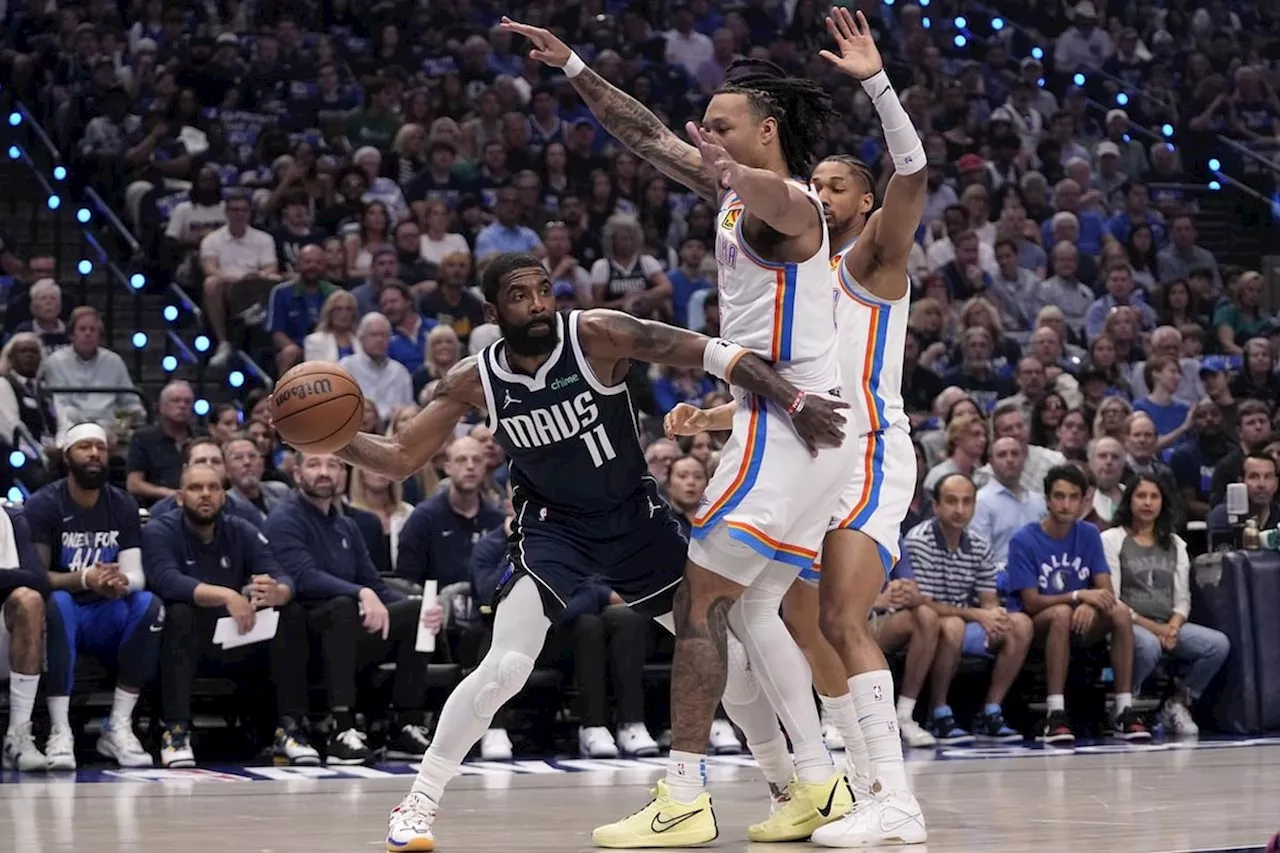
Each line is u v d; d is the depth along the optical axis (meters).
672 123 19.66
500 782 8.43
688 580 5.76
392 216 16.41
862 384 5.99
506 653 5.71
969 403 12.13
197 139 16.97
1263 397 16.27
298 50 18.30
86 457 9.68
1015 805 6.96
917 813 5.67
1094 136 22.06
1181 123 21.81
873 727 5.71
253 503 11.05
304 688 9.88
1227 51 23.03
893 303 6.02
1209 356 17.09
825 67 20.77
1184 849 5.41
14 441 11.95
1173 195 21.00
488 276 5.78
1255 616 11.48
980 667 11.30
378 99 17.75
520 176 16.95
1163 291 17.88
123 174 16.27
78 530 9.75
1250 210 21.08
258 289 14.88
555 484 5.89
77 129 16.69
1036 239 18.55
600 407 5.82
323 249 15.04
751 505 5.61
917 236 17.92
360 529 10.89
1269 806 6.88
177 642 9.56
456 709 5.68
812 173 6.39
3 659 9.72
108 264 15.27
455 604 10.37
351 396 5.89
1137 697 12.25
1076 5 23.34
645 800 7.45
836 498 5.75
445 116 18.20
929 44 22.11
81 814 6.93
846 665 5.79
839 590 5.80
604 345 5.77
